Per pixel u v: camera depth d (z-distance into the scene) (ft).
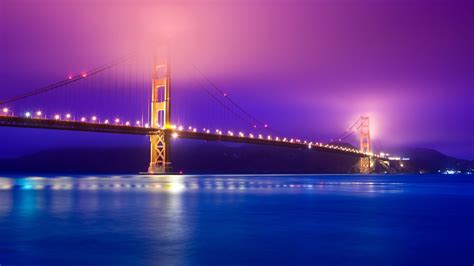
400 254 39.58
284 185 182.70
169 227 53.67
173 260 37.42
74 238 46.09
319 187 164.96
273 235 48.91
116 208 74.74
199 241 44.91
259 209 75.25
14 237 46.37
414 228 54.13
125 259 37.58
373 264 36.35
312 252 40.32
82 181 226.17
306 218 63.41
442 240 46.09
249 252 40.22
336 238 47.11
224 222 58.23
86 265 35.70
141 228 52.49
